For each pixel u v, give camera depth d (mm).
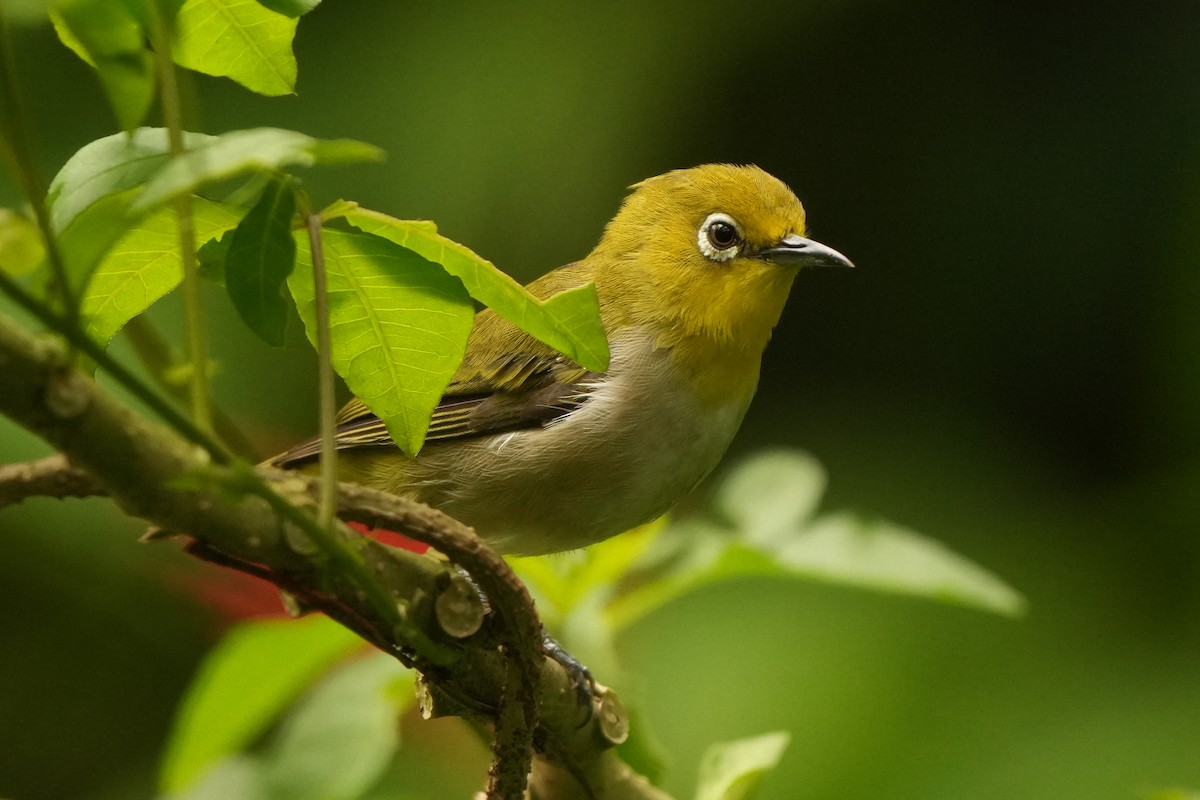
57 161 10883
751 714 10875
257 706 7223
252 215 4188
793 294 14211
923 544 7434
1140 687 10750
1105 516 12109
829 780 10555
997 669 10969
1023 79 14000
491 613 5051
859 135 14070
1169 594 11359
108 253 4102
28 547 11359
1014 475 12922
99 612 11914
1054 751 10477
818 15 13422
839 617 11289
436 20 12289
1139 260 13508
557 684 6027
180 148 3979
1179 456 12664
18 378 3797
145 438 4043
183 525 4215
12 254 4598
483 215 12070
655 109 12609
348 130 12016
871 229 14164
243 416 11094
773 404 13922
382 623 4910
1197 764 10125
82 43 4258
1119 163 13703
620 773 6543
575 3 12539
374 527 4641
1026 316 13789
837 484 13117
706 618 11453
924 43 13938
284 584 4754
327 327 4258
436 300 4680
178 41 4477
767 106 13844
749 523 7680
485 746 6598
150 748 12234
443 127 12039
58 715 12227
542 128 12188
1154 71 13773
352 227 4863
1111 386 13414
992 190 13945
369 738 6941
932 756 10562
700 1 12789
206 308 11125
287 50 4574
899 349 14008
